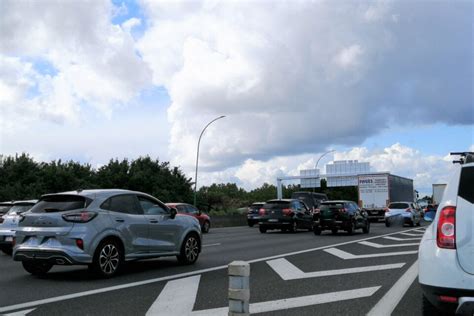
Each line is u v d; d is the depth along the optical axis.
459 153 12.50
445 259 5.02
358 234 23.38
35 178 48.19
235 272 4.96
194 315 6.41
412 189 50.28
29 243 9.37
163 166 60.97
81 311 6.67
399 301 7.19
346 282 8.81
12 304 7.13
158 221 10.74
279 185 55.69
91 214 9.34
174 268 10.91
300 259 12.43
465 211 5.08
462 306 4.85
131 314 6.49
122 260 9.80
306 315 6.38
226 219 37.34
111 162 58.47
